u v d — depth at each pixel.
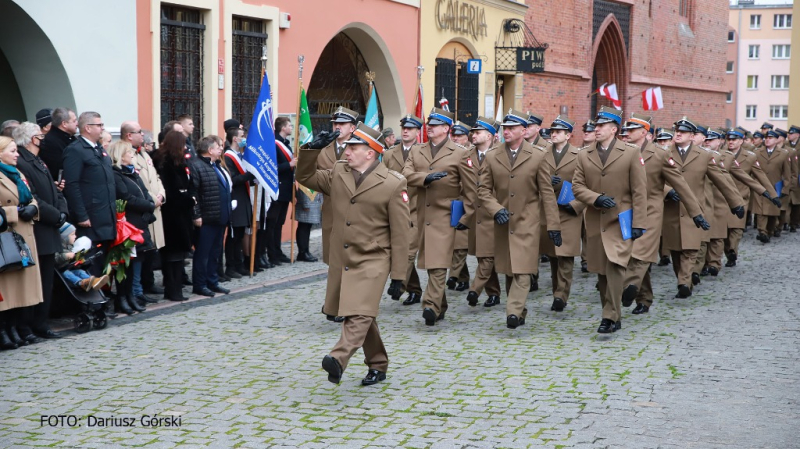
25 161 8.87
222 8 15.16
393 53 20.52
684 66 41.12
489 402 7.12
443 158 10.44
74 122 10.09
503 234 10.03
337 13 18.30
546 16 28.39
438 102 22.78
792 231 21.16
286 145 13.96
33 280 8.69
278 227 14.09
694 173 12.55
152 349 8.70
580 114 31.28
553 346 9.06
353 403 7.07
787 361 8.51
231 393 7.31
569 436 6.33
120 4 13.23
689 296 11.99
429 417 6.74
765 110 88.81
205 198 11.12
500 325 10.09
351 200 7.42
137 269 10.45
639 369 8.17
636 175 9.61
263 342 9.06
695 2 42.03
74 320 9.40
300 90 13.73
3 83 12.90
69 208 9.48
